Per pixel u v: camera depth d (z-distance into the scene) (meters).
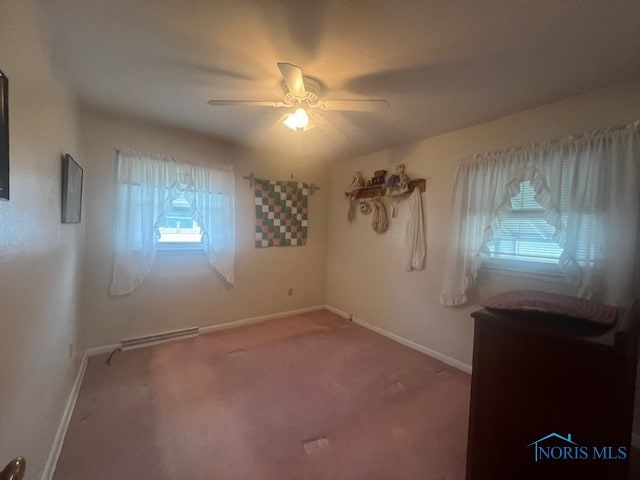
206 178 3.03
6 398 0.88
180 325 3.02
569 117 1.90
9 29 0.94
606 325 1.09
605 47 1.39
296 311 3.95
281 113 2.38
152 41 1.45
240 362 2.52
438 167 2.72
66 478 1.32
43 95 1.31
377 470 1.42
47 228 1.35
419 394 2.09
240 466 1.42
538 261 2.05
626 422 1.02
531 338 1.13
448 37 1.36
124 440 1.57
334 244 4.07
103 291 2.59
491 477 1.24
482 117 2.26
